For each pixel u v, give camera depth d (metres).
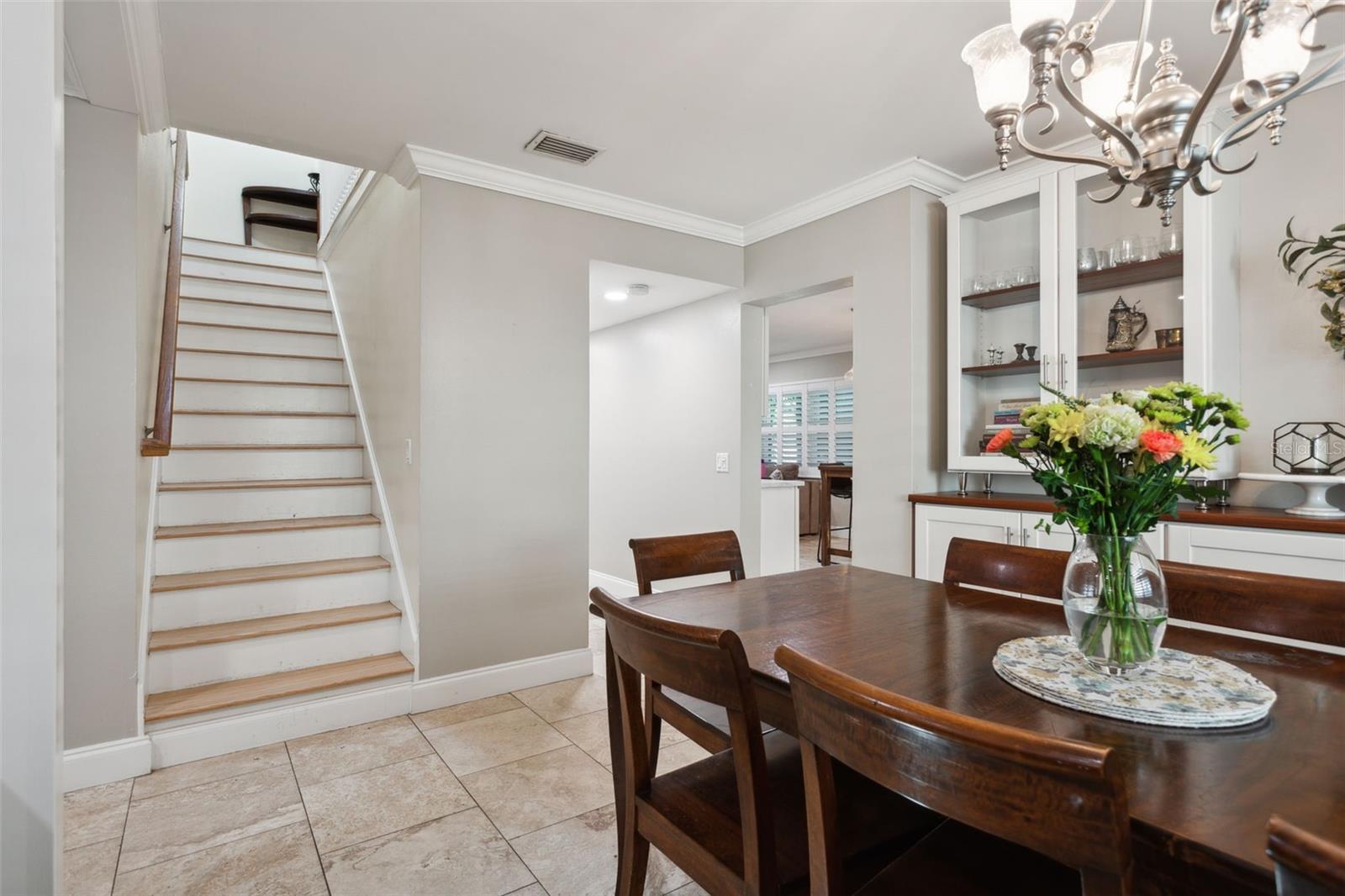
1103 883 0.60
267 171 5.84
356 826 1.95
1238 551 2.04
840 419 8.94
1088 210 2.66
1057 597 1.76
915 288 3.04
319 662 2.81
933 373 3.12
